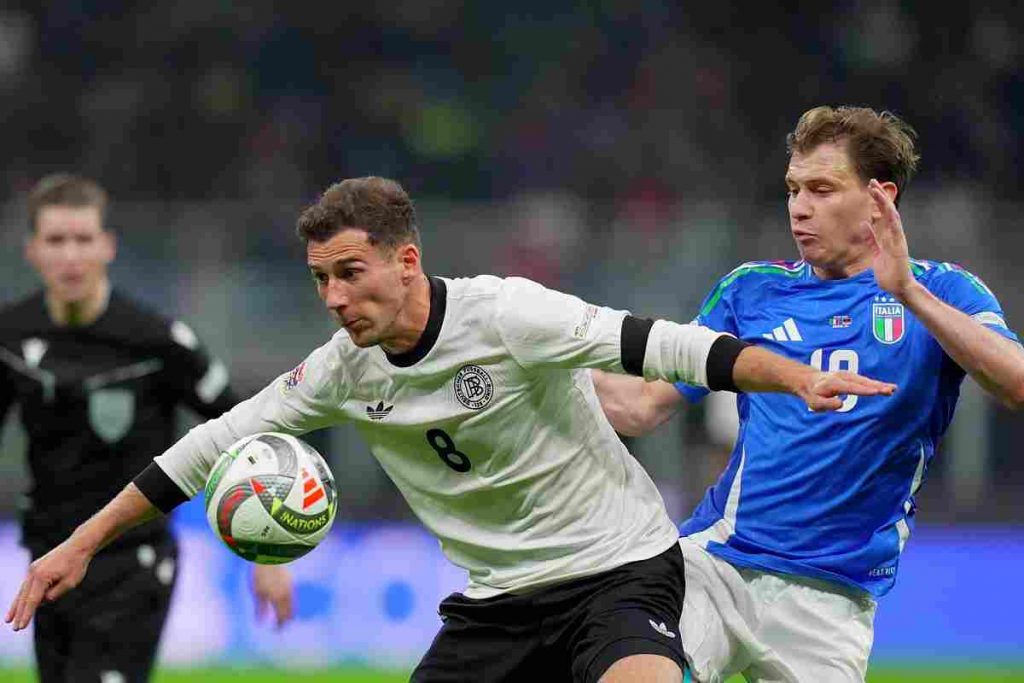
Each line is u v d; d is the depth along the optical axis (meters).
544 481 17.31
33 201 23.77
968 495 52.75
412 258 16.59
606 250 56.75
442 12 82.75
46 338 23.88
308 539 16.89
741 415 20.17
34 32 80.31
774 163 75.62
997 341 17.02
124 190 74.25
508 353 16.66
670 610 17.42
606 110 78.56
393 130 77.50
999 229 57.34
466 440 17.14
